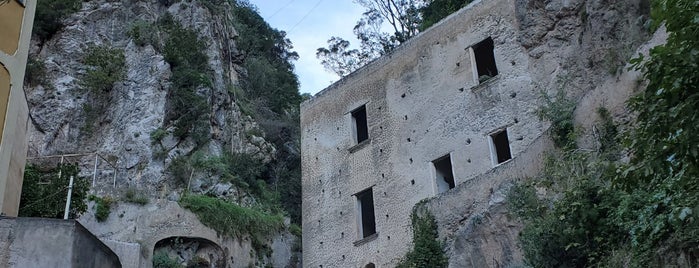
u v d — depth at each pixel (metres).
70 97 43.00
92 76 44.09
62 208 21.95
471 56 26.84
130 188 33.31
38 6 46.44
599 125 18.53
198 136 43.31
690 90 10.39
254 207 42.06
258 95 59.81
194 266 31.47
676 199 12.59
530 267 17.42
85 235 14.23
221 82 48.88
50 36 46.41
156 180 39.56
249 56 64.19
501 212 20.33
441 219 23.17
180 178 40.53
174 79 44.78
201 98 44.78
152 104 42.97
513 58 25.67
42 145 40.59
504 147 25.89
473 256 20.83
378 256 26.06
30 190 21.72
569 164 18.39
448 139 26.22
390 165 27.53
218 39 53.78
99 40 46.84
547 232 16.91
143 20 48.69
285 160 52.88
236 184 42.59
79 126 42.22
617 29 22.92
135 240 30.27
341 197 28.66
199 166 41.72
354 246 27.14
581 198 16.23
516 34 25.91
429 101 27.47
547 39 25.11
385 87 29.22
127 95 43.75
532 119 24.19
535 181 19.77
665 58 10.52
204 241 31.98
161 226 31.12
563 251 16.30
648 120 10.75
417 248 23.11
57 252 13.41
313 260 28.39
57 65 44.44
